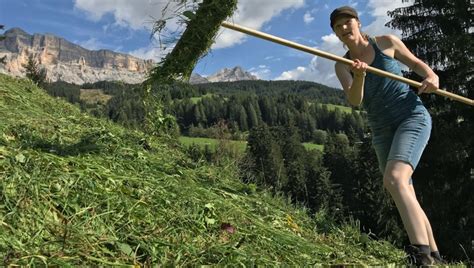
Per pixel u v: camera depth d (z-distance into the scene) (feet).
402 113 7.30
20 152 6.33
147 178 7.20
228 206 7.29
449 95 8.04
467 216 29.71
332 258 6.69
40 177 5.79
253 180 11.09
